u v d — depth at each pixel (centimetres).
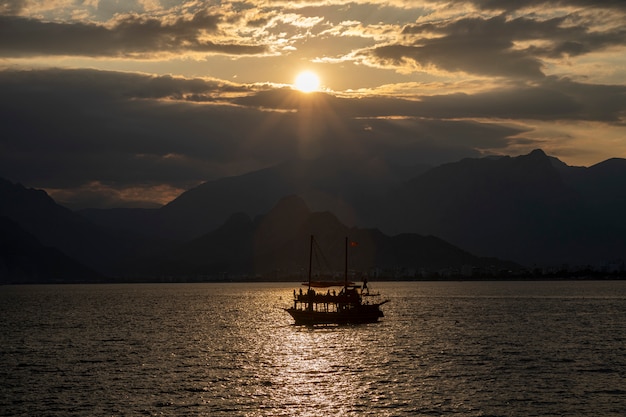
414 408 6588
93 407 6700
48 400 7019
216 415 6350
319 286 15388
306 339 12100
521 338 12156
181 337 12800
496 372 8419
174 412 6469
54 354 10431
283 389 7431
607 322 15750
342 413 6412
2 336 13338
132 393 7300
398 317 17288
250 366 8962
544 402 6844
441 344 11231
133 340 12356
